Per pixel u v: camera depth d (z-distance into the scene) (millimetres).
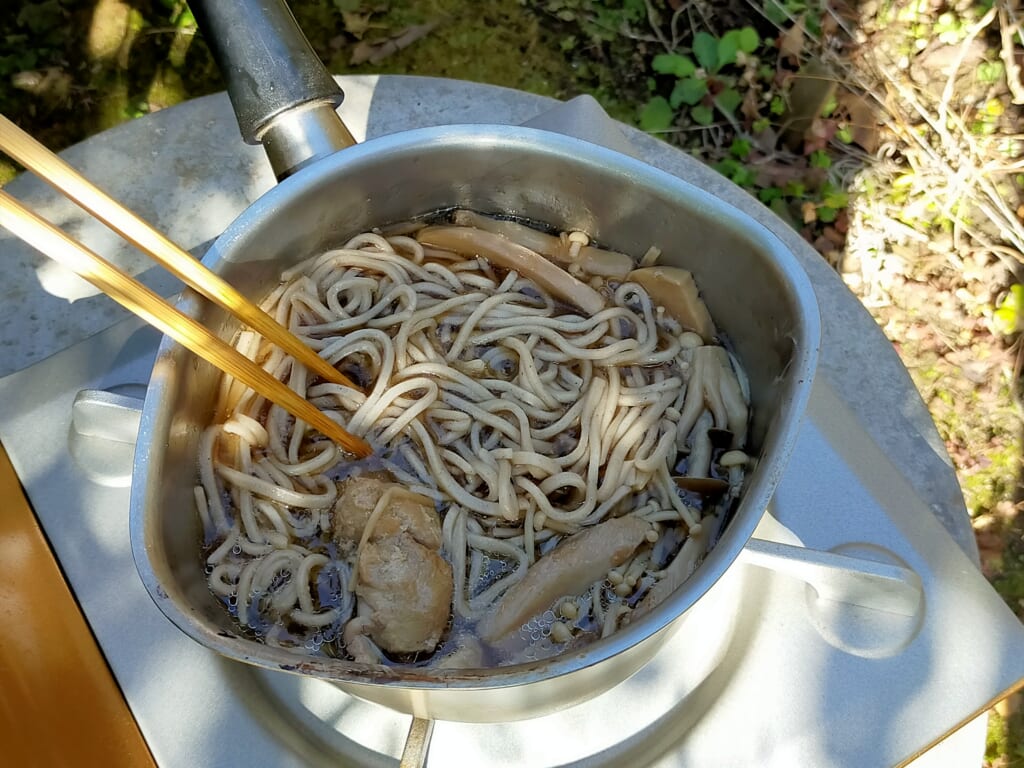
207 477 231
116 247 316
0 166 471
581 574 224
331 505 238
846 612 229
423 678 158
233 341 241
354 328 262
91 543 234
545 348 268
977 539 444
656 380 261
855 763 216
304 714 226
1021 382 468
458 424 252
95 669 220
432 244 270
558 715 226
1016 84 526
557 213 257
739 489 236
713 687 228
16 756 200
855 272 489
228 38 233
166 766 215
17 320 312
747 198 334
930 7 540
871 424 311
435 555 222
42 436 245
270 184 329
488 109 341
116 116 495
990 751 404
